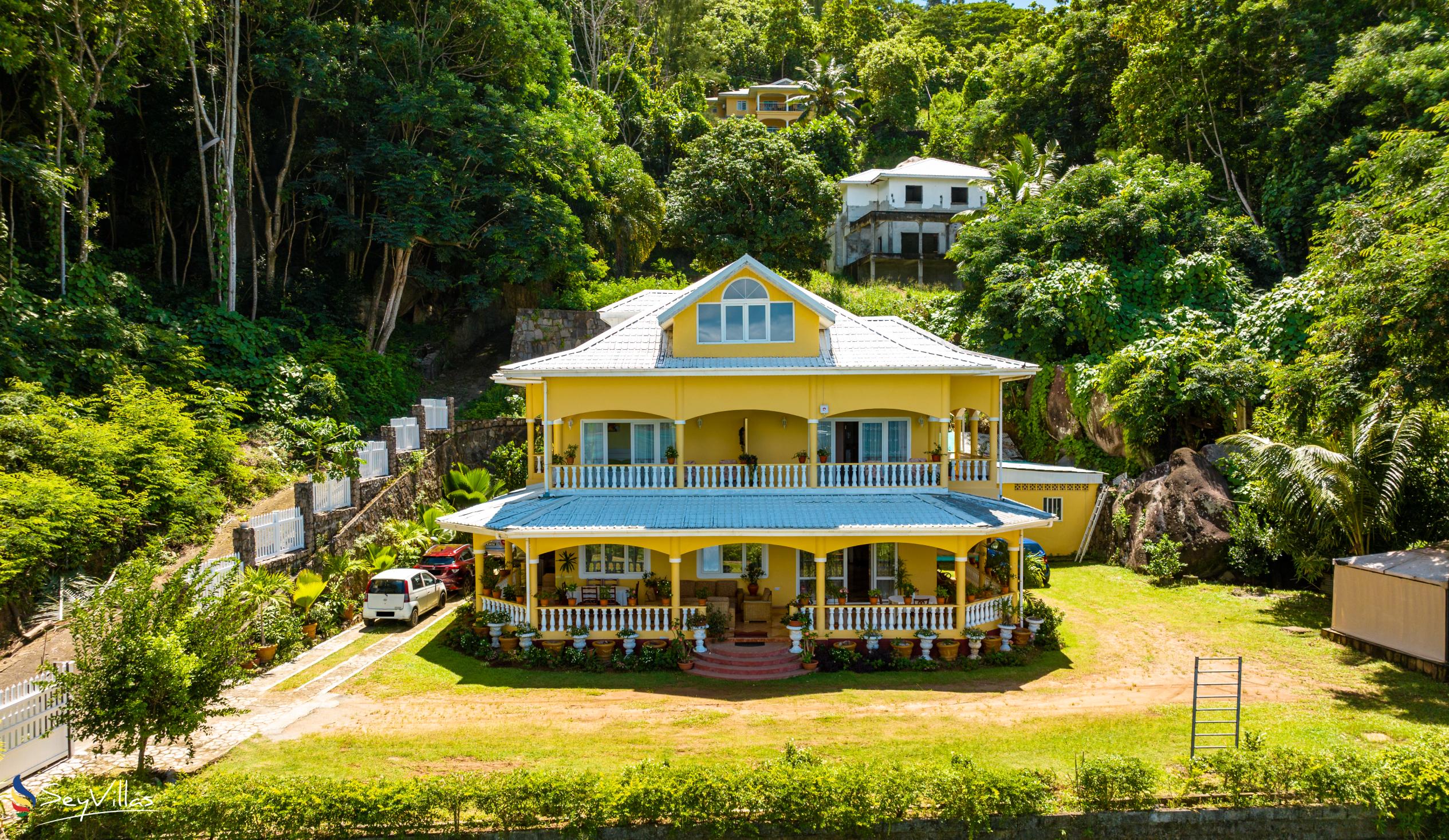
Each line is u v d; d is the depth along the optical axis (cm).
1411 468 2350
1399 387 1975
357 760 1515
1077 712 1755
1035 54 6144
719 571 2442
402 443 3294
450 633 2325
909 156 8125
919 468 2436
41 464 2109
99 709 1280
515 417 4041
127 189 3891
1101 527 3322
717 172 5109
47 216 2917
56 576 1978
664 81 8494
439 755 1540
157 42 3206
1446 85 3356
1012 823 1315
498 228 4153
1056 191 4144
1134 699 1833
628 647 2136
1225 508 2828
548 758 1533
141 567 1392
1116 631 2345
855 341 2538
